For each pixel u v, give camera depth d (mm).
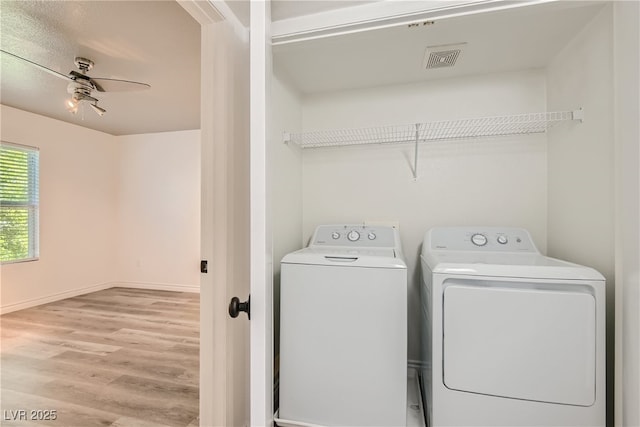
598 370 1034
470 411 1122
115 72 2453
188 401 1799
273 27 1329
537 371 1070
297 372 1312
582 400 1040
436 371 1160
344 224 1925
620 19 1021
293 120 1963
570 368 1049
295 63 1696
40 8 1675
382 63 1703
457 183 1899
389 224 1993
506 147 1827
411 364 1895
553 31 1396
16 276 3426
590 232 1315
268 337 762
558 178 1628
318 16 1283
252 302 737
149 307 3564
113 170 4484
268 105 770
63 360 2283
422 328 1624
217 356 1305
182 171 4266
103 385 1959
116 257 4516
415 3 1176
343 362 1270
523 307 1083
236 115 1391
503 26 1357
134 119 3729
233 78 1355
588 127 1337
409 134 1952
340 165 2072
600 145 1245
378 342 1244
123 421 1627
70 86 2248
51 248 3744
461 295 1138
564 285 1075
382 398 1233
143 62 2289
